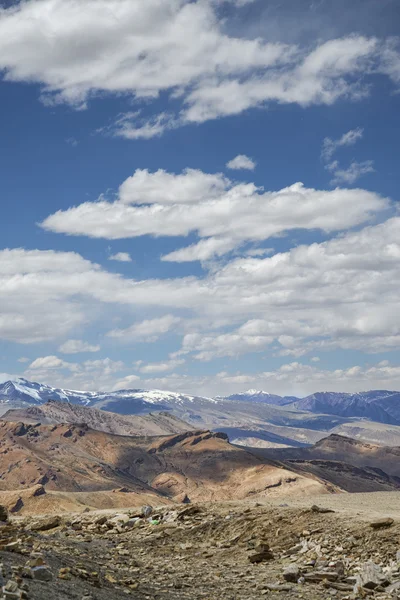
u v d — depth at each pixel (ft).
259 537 145.48
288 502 191.83
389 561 120.26
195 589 107.14
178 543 152.05
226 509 170.30
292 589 109.29
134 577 110.22
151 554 143.95
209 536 153.89
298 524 146.92
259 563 131.85
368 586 108.06
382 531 131.85
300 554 132.87
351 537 133.08
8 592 69.41
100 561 122.11
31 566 85.56
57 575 87.30
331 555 128.88
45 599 73.77
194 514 171.12
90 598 79.46
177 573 121.29
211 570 125.29
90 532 168.55
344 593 107.45
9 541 102.32
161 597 95.81
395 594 103.19
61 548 125.29
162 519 172.35
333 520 145.18
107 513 192.44
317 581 114.93
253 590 108.47
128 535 163.43
